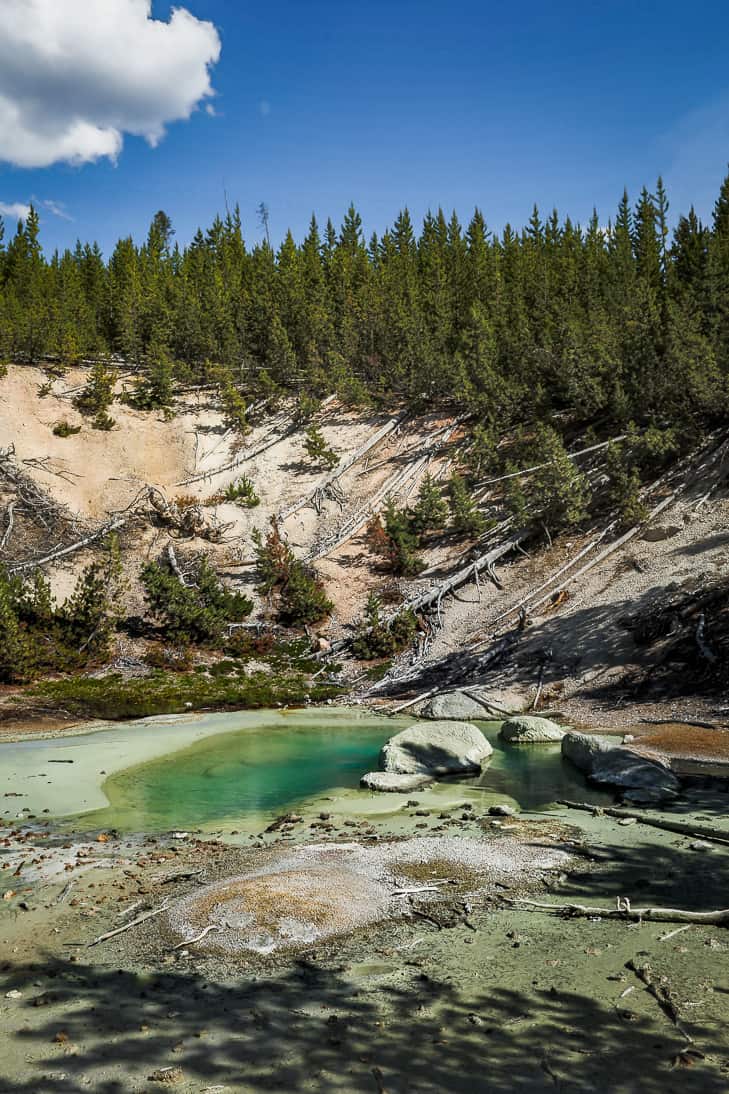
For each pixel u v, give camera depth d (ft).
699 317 127.54
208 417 153.48
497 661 82.89
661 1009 22.26
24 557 108.99
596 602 86.94
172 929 28.25
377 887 31.68
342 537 120.26
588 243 207.51
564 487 103.76
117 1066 20.13
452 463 131.95
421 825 40.96
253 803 46.68
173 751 60.90
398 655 91.91
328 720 72.64
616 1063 19.79
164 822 43.06
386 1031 21.52
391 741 55.21
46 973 25.38
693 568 84.43
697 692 66.64
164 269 200.85
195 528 121.70
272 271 201.77
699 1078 19.04
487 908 29.84
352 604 105.81
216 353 165.68
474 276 184.14
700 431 110.11
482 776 52.19
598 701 70.13
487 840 37.83
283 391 157.89
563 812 43.32
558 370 128.36
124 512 122.62
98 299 189.47
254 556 118.21
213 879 33.22
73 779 52.65
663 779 47.19
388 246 227.20
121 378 164.04
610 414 123.24
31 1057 20.59
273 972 25.11
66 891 32.55
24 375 153.48
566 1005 22.62
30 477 125.49
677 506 99.40
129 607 103.30
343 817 43.14
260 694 82.64
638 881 32.24
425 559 111.55
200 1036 21.49
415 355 151.84
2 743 63.21
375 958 25.93
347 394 156.04
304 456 143.13
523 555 104.63
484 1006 22.72
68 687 82.64
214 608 100.53
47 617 93.15
